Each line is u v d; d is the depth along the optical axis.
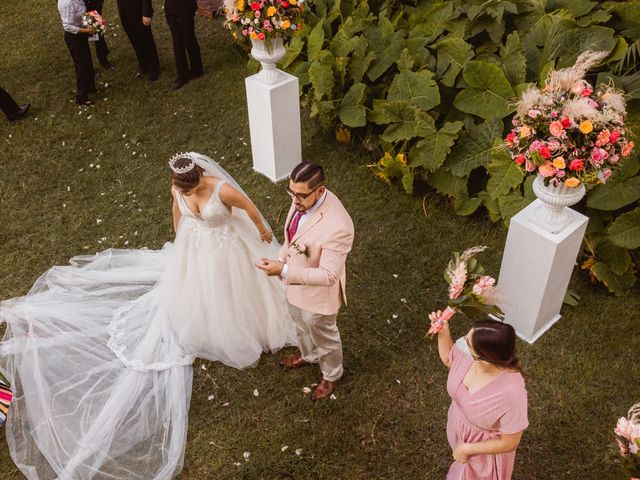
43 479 3.39
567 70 3.28
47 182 5.63
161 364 3.95
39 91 6.94
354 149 5.82
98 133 6.25
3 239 5.05
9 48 7.79
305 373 3.94
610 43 4.61
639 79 4.23
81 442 3.53
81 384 3.86
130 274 4.59
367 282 4.53
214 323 3.86
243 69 7.13
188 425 3.68
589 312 4.22
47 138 6.20
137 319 4.26
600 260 4.33
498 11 5.02
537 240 3.64
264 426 3.66
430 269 4.61
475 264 2.72
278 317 4.04
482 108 4.83
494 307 2.71
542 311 3.94
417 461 3.46
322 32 5.82
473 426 2.65
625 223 4.13
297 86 5.21
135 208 5.32
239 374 3.96
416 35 5.55
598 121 3.09
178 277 3.83
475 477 2.87
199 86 6.88
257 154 5.57
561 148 3.20
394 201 5.23
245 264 3.78
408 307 4.33
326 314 3.28
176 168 3.32
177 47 6.61
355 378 3.89
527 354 3.99
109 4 8.62
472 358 2.65
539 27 4.96
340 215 3.02
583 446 3.47
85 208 5.34
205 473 3.44
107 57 7.52
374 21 6.14
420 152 4.95
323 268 3.01
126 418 3.69
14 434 3.61
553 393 3.75
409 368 3.93
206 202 3.50
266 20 4.69
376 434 3.59
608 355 3.95
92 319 4.29
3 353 4.05
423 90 5.08
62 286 4.55
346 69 5.63
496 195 4.56
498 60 4.96
